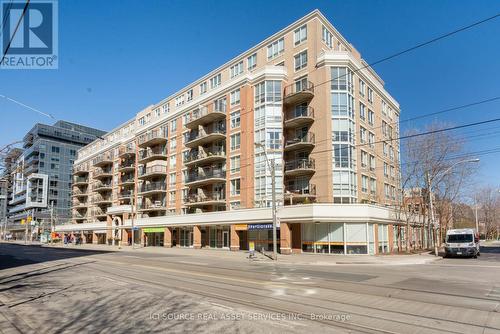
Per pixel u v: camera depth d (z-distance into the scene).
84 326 7.70
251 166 39.59
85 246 58.53
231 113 42.88
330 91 36.47
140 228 54.25
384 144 46.53
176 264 22.97
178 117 52.91
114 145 70.81
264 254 32.34
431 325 7.73
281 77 39.38
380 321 8.04
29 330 7.43
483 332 7.25
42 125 104.88
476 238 32.25
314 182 36.00
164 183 54.53
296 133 38.50
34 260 27.44
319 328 7.43
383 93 47.56
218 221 40.34
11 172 19.00
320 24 38.34
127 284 13.72
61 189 104.94
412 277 16.03
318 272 18.19
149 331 7.21
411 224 45.25
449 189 44.22
